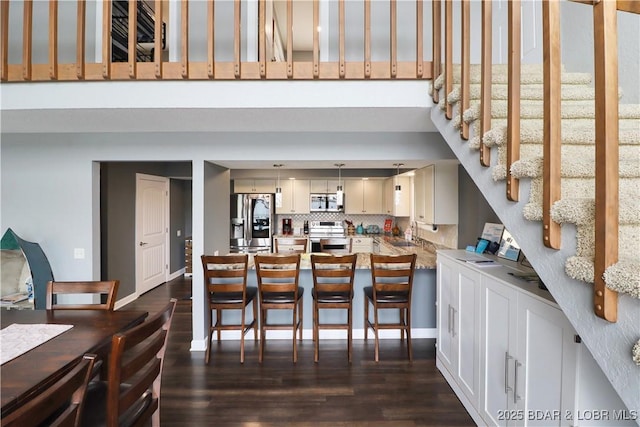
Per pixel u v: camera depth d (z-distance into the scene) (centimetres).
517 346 175
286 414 233
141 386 150
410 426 221
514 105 127
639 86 186
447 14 189
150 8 400
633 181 112
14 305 309
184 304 488
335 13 289
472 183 378
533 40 266
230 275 310
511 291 180
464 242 401
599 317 89
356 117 253
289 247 475
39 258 322
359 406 243
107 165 444
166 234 617
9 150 343
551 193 106
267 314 370
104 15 214
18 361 148
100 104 221
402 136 339
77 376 111
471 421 226
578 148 136
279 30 528
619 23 198
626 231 99
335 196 674
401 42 296
